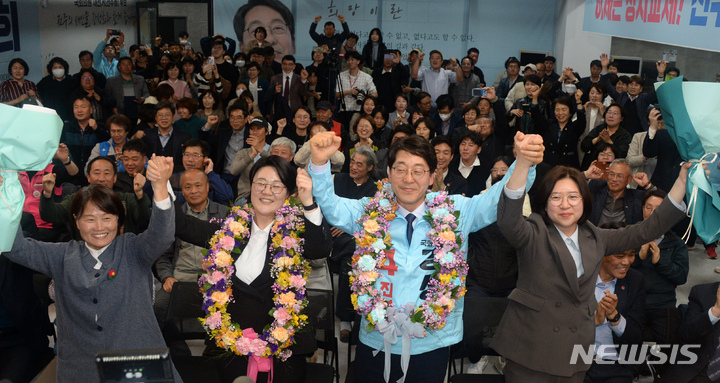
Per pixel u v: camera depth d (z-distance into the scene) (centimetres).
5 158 210
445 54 1166
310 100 857
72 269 240
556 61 1129
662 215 246
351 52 851
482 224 251
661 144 577
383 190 260
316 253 260
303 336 273
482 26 1151
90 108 644
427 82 925
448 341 253
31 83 815
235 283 256
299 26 1184
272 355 261
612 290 324
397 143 245
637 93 760
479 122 609
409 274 246
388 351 244
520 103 694
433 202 251
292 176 259
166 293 376
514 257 382
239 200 446
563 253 243
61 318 248
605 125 635
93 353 244
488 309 302
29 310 292
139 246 245
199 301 303
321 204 253
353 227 265
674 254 402
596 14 750
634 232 252
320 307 298
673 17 527
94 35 1120
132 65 868
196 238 288
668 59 921
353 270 256
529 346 249
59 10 1013
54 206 398
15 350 296
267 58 988
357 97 821
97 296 241
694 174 234
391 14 1155
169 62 912
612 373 317
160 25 1230
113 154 579
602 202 459
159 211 236
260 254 261
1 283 283
